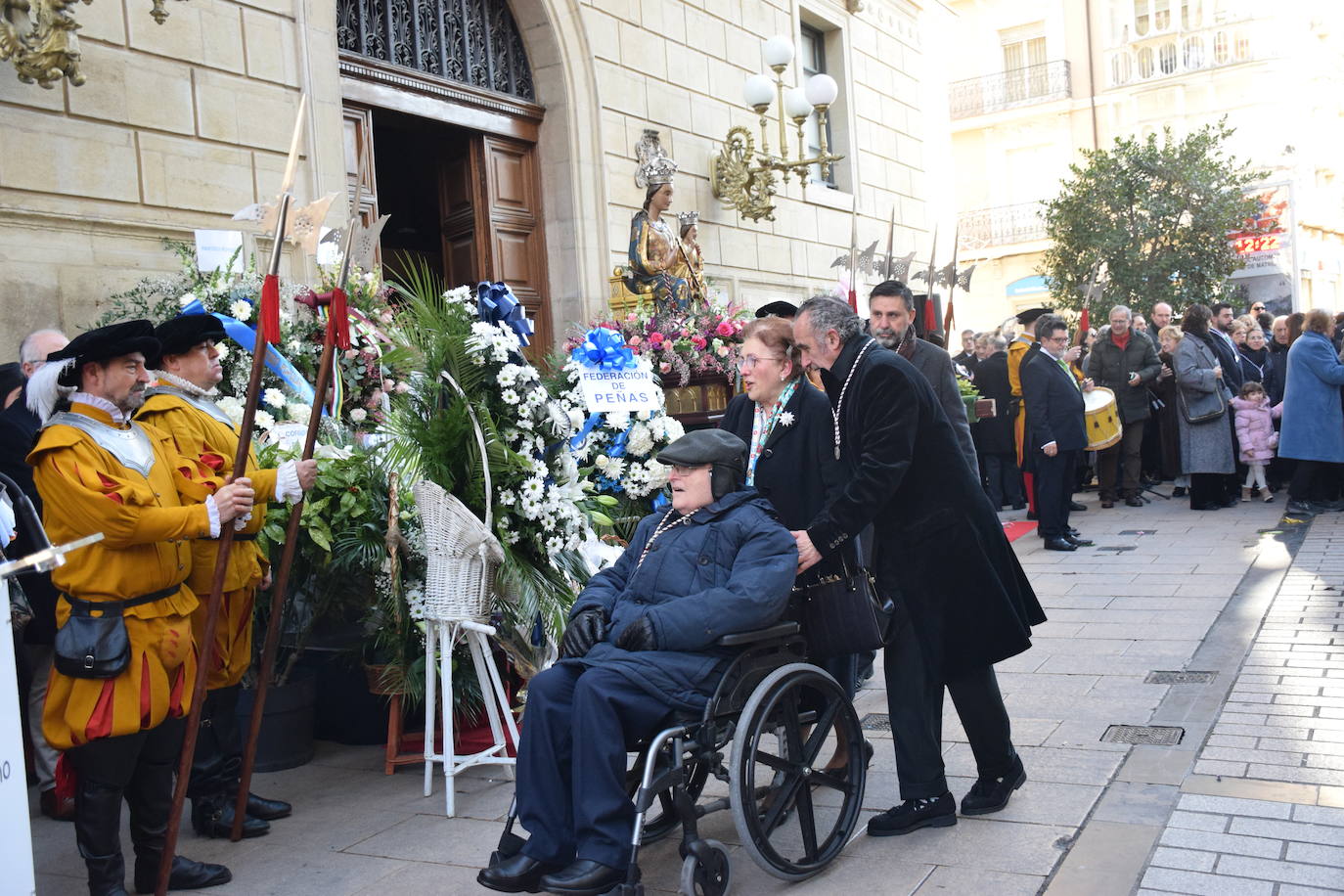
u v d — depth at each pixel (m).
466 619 4.32
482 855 3.79
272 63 7.18
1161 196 19.14
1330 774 3.90
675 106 11.01
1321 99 28.31
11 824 2.60
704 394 7.91
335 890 3.56
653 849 3.80
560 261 9.74
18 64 5.28
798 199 12.99
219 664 3.95
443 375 4.58
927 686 3.76
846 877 3.45
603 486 6.02
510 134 9.47
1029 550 9.00
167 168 6.49
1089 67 28.02
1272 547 8.33
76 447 3.30
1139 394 10.82
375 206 8.17
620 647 3.41
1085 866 3.35
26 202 5.78
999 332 12.05
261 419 4.95
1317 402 9.44
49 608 4.39
